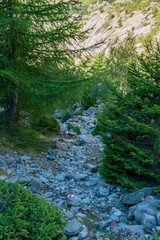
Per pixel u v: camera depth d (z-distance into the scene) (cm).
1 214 241
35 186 540
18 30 632
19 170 612
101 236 372
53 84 695
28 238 251
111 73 1794
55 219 310
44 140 911
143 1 7850
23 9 626
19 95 797
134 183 524
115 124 544
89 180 637
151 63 574
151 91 552
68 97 744
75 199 503
